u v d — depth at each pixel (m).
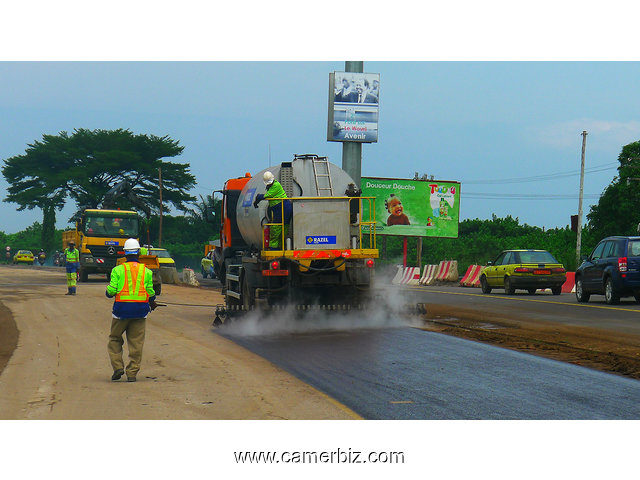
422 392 9.29
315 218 15.95
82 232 39.12
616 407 8.45
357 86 38.69
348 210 16.05
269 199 15.97
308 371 10.80
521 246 66.19
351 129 38.59
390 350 12.81
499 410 8.33
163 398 8.98
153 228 89.00
